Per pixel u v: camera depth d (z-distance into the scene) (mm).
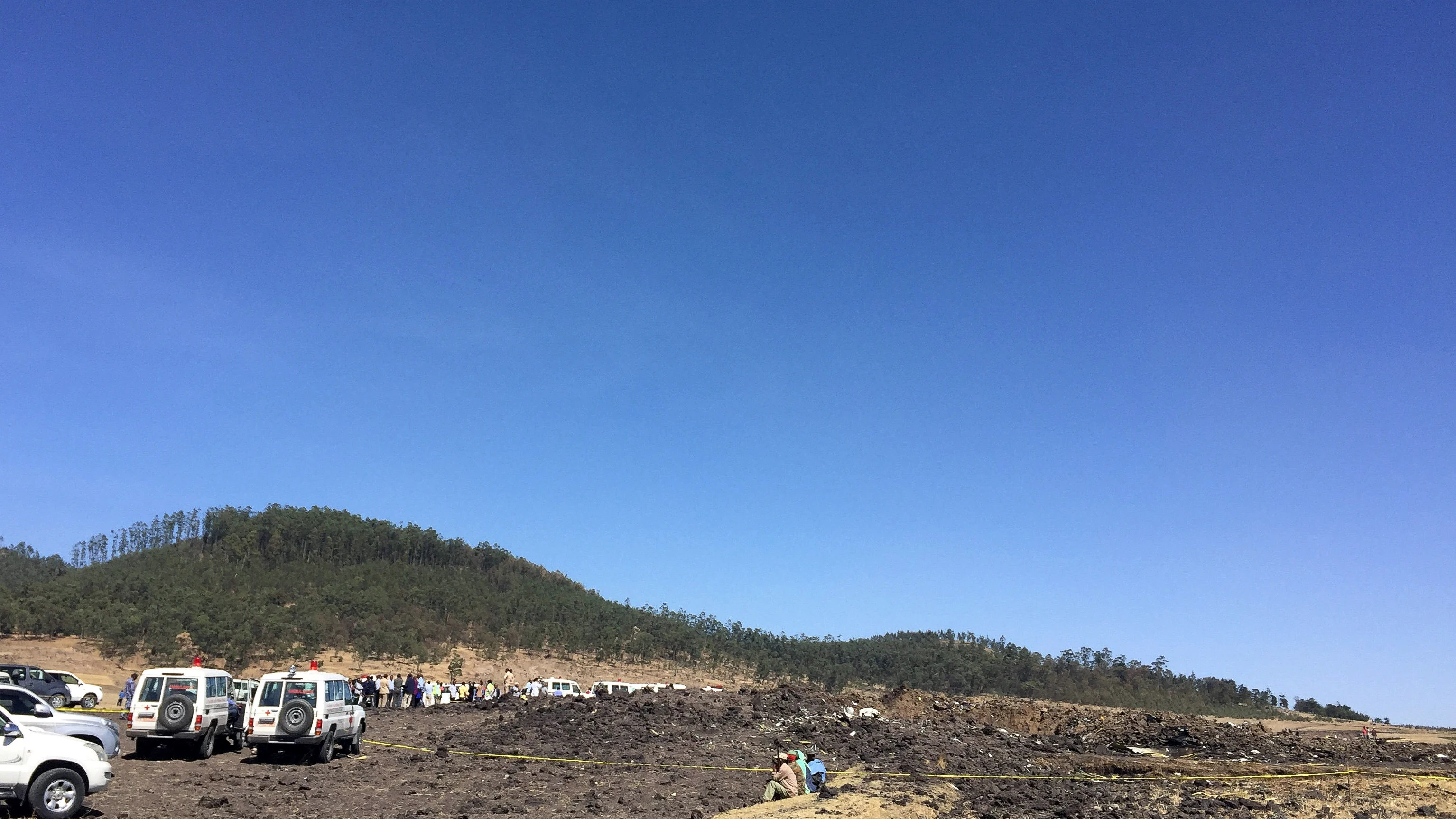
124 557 125500
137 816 19391
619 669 124812
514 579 158250
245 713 30484
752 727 39438
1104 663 153375
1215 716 124188
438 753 31328
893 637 175375
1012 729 50719
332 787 24531
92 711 47406
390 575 136125
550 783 26281
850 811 18984
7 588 95625
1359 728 94250
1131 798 24938
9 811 17031
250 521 139500
